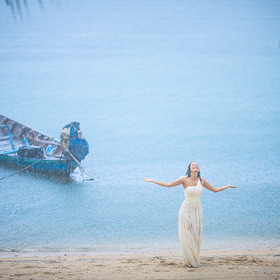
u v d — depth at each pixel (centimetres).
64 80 5425
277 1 10231
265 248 1568
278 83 5381
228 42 7488
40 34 7656
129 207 2242
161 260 1087
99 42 7350
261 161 3036
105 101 4681
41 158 2800
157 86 5325
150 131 3753
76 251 1596
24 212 2202
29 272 906
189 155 3192
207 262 1008
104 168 2983
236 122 3997
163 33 7944
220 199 2314
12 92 4800
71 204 2266
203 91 5125
